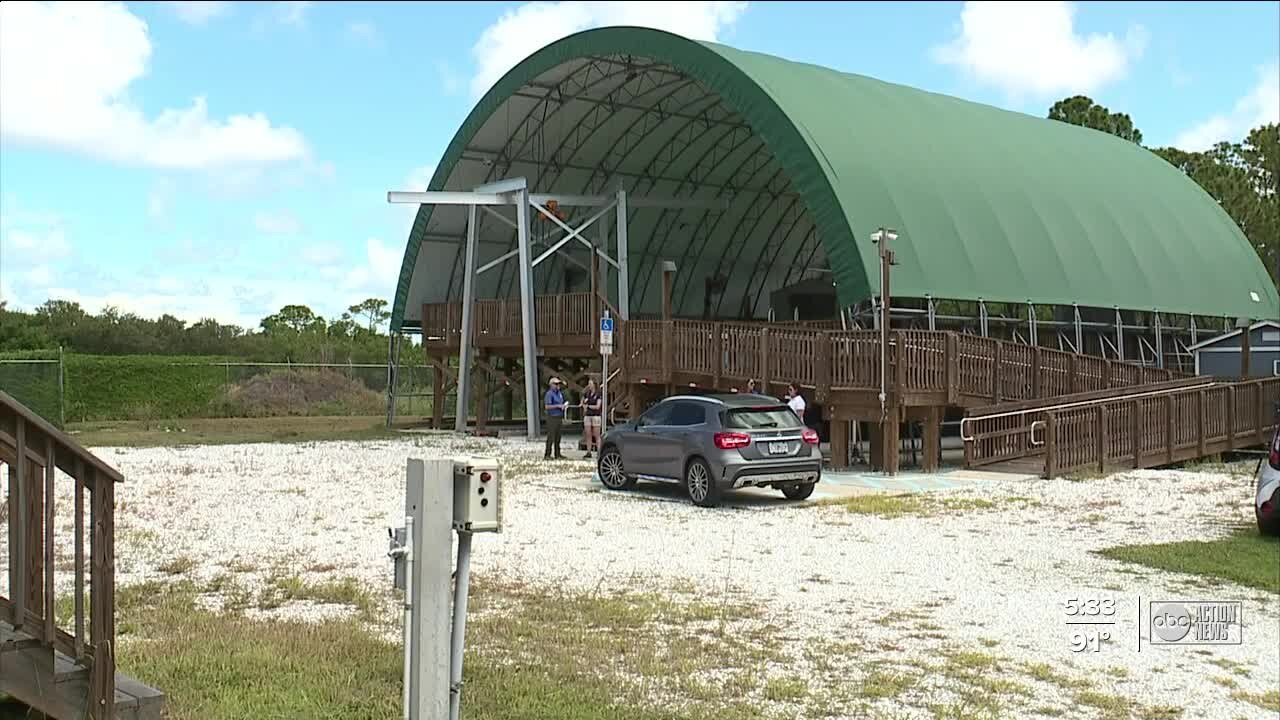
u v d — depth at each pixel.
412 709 5.68
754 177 43.62
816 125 29.92
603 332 26.61
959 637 9.77
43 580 6.36
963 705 7.74
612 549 13.95
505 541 14.49
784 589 11.63
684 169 42.12
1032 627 10.21
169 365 48.72
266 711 6.95
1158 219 39.47
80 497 6.36
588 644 9.05
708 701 7.66
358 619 9.91
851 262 28.08
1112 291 34.94
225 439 33.88
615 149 40.09
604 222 36.56
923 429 24.81
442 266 41.94
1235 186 56.12
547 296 35.22
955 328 34.03
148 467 24.23
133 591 10.85
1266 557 13.64
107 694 6.34
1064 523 16.61
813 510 17.88
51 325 74.00
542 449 30.47
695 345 28.47
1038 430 25.39
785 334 25.70
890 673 8.51
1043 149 38.81
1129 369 31.09
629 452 20.05
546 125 37.88
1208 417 27.33
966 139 35.41
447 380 40.97
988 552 14.05
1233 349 39.19
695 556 13.53
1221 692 8.36
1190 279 38.59
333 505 18.03
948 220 30.75
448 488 5.77
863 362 24.16
